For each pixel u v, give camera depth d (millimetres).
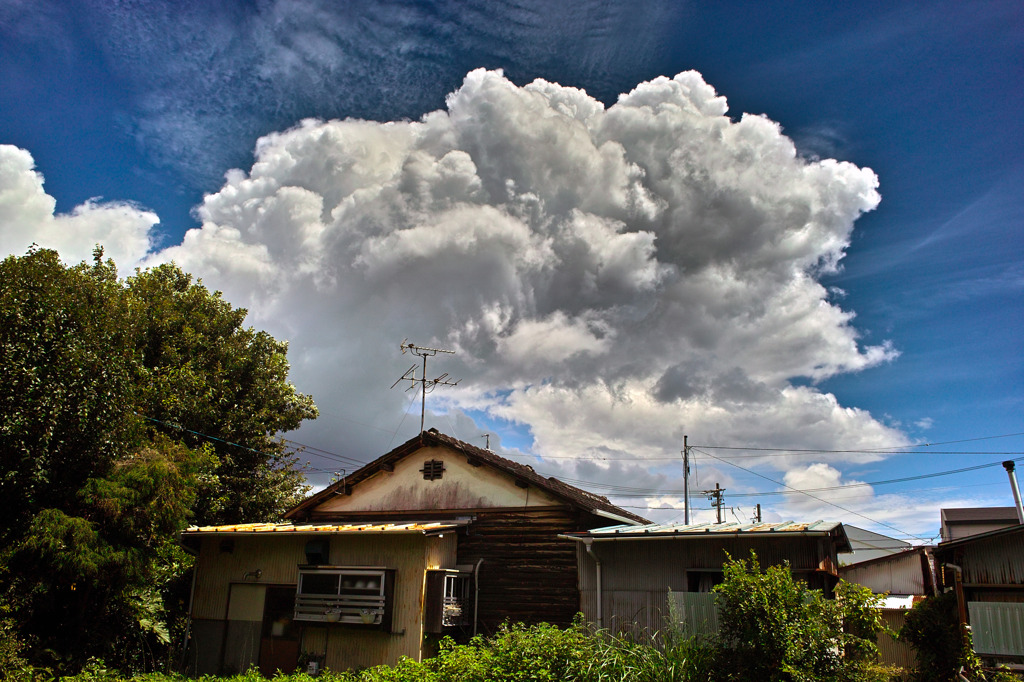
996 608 11133
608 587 14117
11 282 13039
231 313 23719
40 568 12586
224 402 21453
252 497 21734
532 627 12203
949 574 13992
